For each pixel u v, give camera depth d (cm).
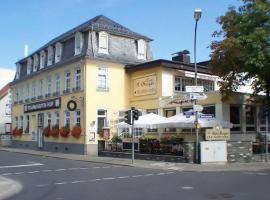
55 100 3981
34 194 1350
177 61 3644
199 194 1267
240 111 3023
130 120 2539
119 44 3766
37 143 4394
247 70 2598
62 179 1767
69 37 3838
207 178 1728
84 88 3484
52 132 3953
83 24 3950
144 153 2850
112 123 3572
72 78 3694
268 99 2800
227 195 1240
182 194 1272
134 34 3881
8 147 4922
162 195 1258
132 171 2092
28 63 4709
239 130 2998
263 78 2706
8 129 5994
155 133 3334
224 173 1966
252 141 2622
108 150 3209
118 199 1198
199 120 2647
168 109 3291
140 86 3588
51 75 4112
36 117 4438
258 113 3117
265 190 1344
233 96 2923
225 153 2444
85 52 3503
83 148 3469
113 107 3606
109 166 2416
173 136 2919
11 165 2527
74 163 2655
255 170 2105
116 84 3641
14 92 5141
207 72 3597
